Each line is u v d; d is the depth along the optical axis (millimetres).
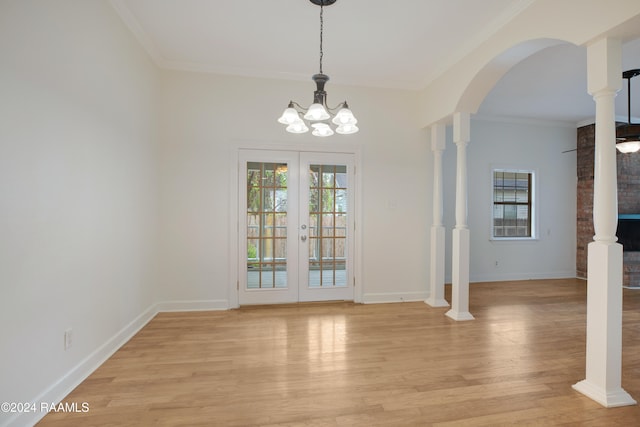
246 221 4062
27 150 1749
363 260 4312
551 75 3936
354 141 4281
